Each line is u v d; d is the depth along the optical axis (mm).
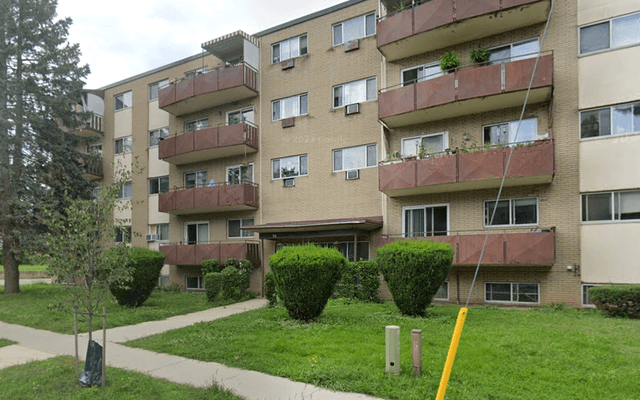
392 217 15633
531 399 4965
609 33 12453
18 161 18609
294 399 5219
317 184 17453
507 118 13906
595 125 12523
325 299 9867
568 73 12945
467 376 5770
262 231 17047
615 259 11906
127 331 10055
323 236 16031
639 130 11906
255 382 5902
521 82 12539
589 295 11062
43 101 19094
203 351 7621
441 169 13266
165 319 11750
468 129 14531
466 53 14758
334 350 7281
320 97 17719
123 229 6828
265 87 19281
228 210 19859
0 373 6695
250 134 18703
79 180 20625
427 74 15477
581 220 12484
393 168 14227
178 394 5465
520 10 12914
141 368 6801
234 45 19672
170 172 22266
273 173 18781
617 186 12016
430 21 13938
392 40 14719
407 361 6434
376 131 16266
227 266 16859
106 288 6578
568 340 7582
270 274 12953
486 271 13688
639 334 8078
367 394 5340
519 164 12156
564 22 13125
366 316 10344
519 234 12234
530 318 10070
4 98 18359
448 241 13344
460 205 14406
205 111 21297
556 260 12664
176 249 19844
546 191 13008
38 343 9086
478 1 13180
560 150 12898
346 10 17375
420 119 15016
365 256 16234
